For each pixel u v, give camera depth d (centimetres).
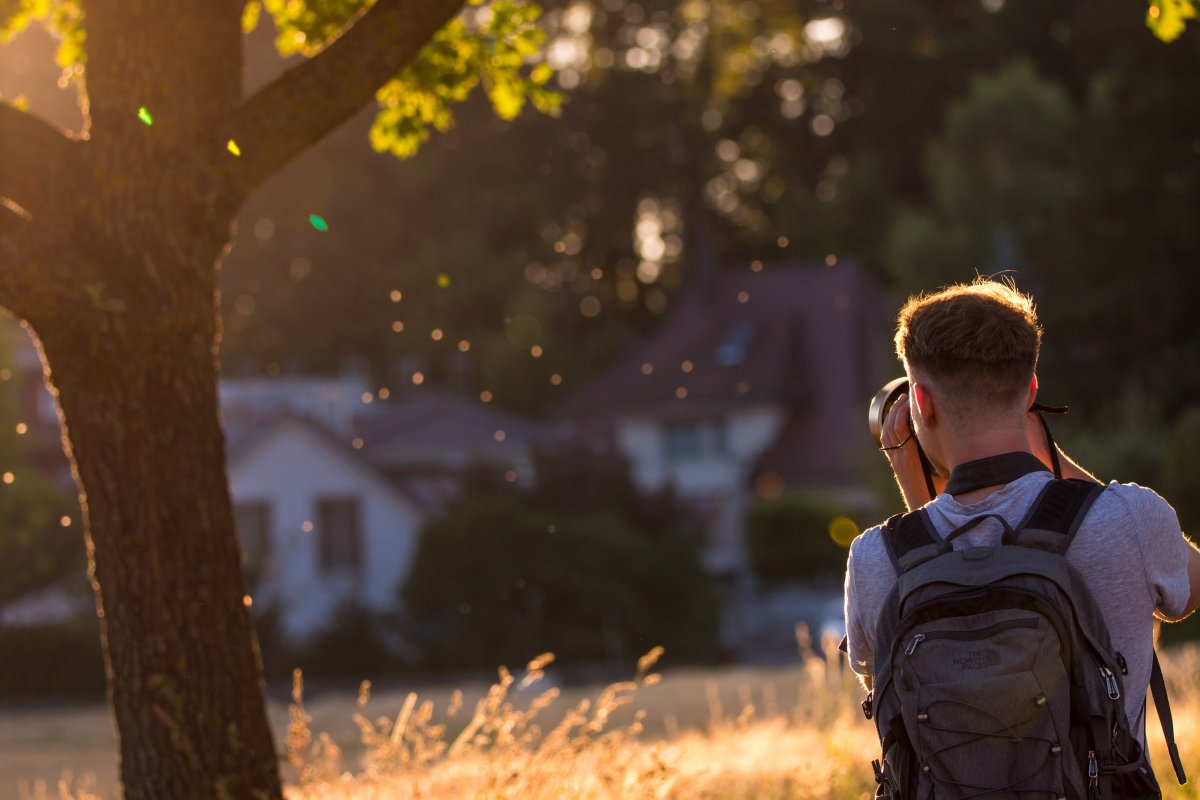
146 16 457
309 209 5562
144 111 449
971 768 233
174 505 451
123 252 450
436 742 521
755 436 4569
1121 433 2923
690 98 6369
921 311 265
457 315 5869
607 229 6506
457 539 2964
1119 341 3453
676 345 4891
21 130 449
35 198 448
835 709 796
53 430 4231
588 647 2931
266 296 5553
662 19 6244
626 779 478
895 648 244
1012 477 255
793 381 4634
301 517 3638
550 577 2947
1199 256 3422
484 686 2533
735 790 621
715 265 6706
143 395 450
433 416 4278
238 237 5553
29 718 2314
